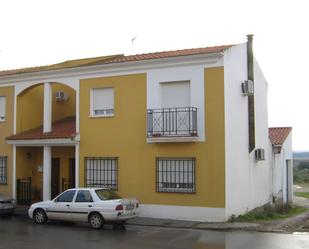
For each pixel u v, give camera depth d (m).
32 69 23.12
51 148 22.98
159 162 18.91
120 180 19.69
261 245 13.06
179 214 18.28
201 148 18.05
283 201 26.84
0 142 23.50
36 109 24.02
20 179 23.16
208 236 14.68
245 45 20.61
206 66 18.09
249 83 19.92
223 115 17.77
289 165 29.28
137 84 19.45
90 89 20.59
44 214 17.48
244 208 19.80
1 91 23.56
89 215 16.39
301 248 12.60
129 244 13.13
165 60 18.59
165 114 18.52
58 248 12.48
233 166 18.56
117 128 19.88
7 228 16.41
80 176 20.69
